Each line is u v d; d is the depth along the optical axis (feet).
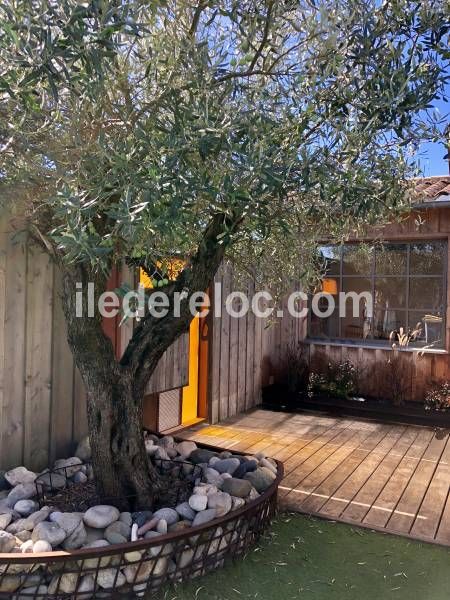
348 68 6.98
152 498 8.48
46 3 4.83
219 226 8.03
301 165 6.46
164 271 8.41
